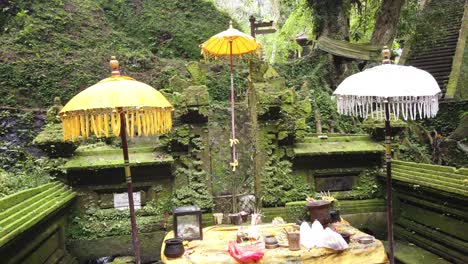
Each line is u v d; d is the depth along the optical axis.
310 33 13.23
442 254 4.61
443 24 13.60
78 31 10.38
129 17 11.80
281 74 10.12
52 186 4.74
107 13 11.74
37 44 9.49
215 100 7.87
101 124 3.06
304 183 5.59
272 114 5.36
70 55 9.56
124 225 5.09
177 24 11.70
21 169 6.57
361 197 5.71
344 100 3.36
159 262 5.10
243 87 8.26
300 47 14.94
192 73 5.71
